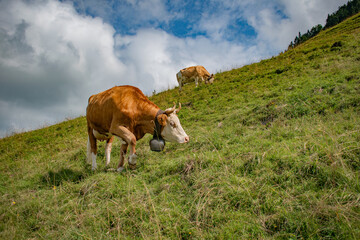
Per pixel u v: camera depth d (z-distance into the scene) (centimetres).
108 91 590
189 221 344
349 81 727
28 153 1059
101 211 397
